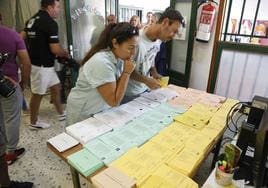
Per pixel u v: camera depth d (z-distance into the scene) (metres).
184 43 2.92
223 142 1.23
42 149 2.23
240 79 2.66
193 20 2.64
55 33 2.38
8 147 1.96
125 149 1.03
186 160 0.97
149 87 1.74
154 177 0.86
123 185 0.80
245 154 0.97
